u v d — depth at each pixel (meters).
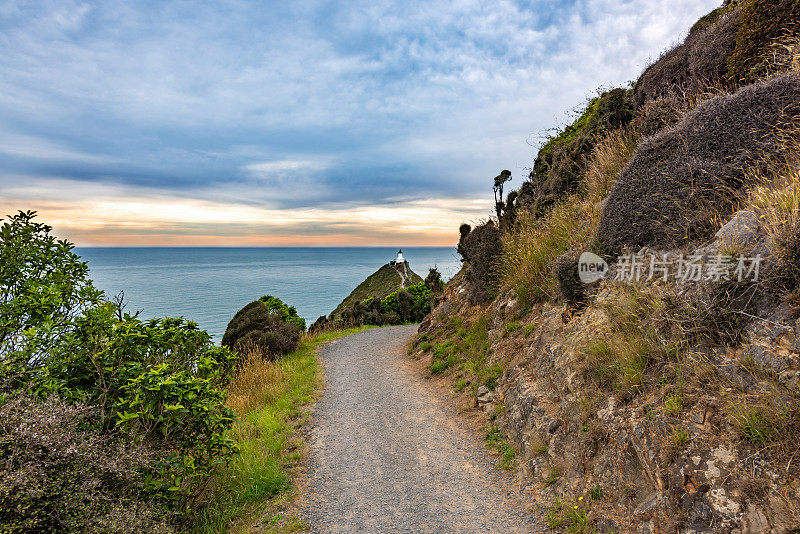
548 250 8.32
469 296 12.38
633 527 3.37
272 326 15.79
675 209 5.26
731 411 3.10
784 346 3.12
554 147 13.85
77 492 3.05
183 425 4.25
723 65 7.37
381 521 4.48
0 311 3.80
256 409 8.08
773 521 2.51
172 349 5.15
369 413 8.07
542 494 4.61
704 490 2.95
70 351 3.88
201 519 4.34
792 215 3.46
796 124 4.47
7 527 2.77
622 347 4.61
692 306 3.99
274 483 5.18
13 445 2.84
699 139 5.34
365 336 18.27
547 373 6.04
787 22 5.99
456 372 9.46
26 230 4.64
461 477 5.38
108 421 3.89
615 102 10.30
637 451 3.68
